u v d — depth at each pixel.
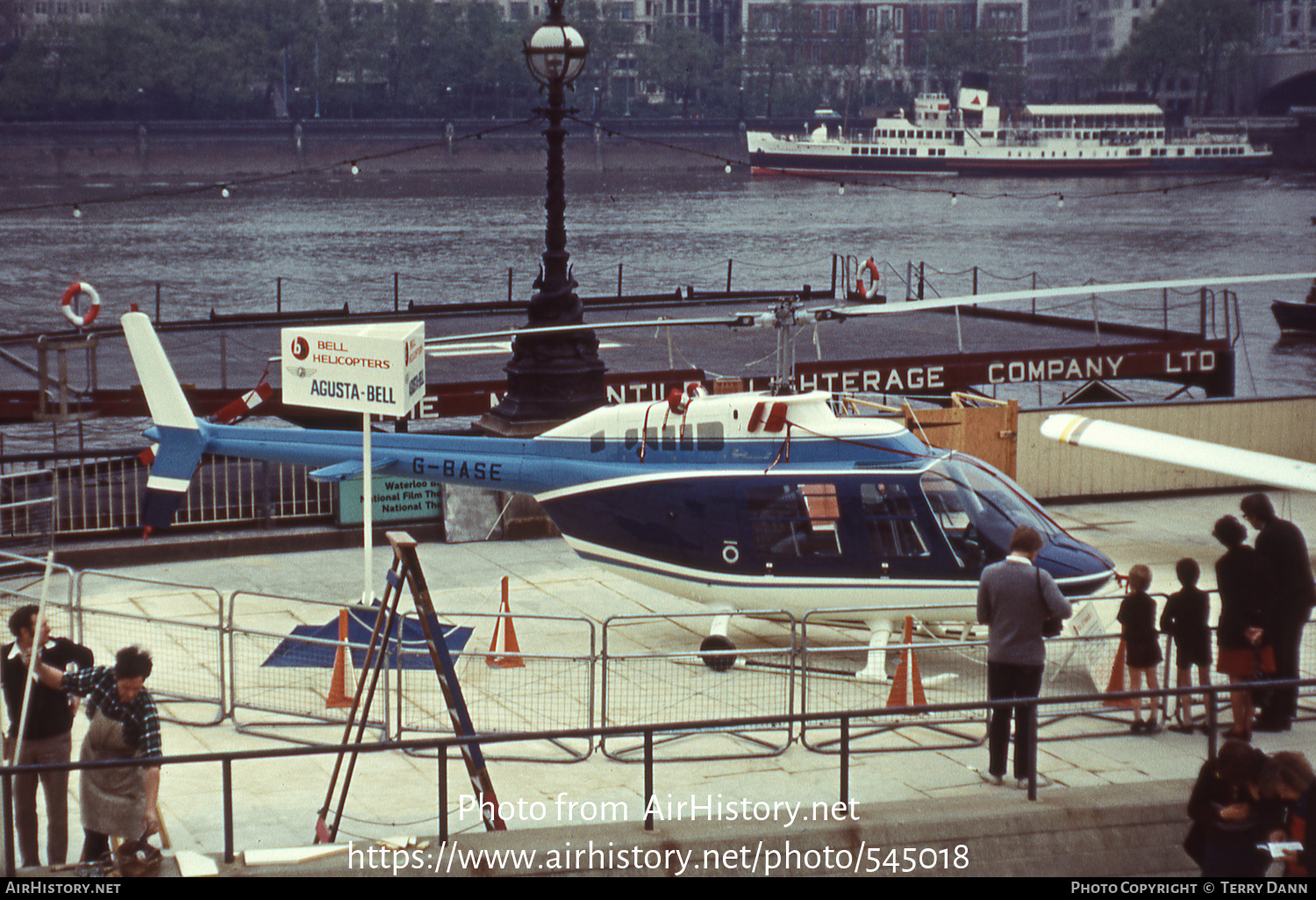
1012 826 26.58
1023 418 59.91
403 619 33.25
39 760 24.83
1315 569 49.38
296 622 42.44
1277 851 22.67
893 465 38.78
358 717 34.28
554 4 54.56
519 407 56.81
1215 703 27.28
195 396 67.19
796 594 38.66
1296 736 32.62
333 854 24.58
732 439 39.62
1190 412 61.69
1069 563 37.09
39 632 24.14
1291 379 132.62
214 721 34.19
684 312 106.25
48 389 66.00
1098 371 80.06
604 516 40.50
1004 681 29.02
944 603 38.03
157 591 45.66
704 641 38.72
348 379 41.28
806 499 38.75
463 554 52.16
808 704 35.84
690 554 39.34
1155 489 62.06
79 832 27.69
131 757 23.92
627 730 25.05
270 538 51.81
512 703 35.53
